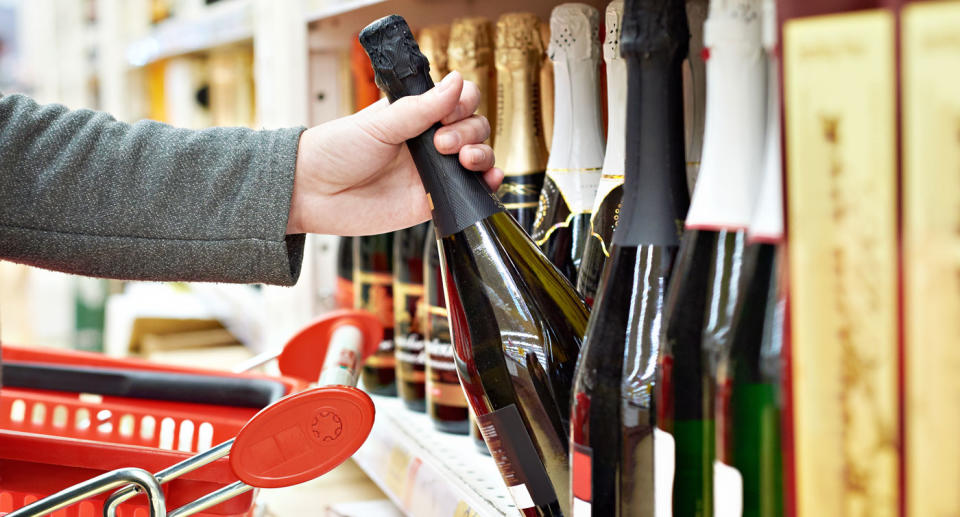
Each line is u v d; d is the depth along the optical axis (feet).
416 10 4.09
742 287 1.72
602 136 3.16
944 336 1.21
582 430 2.06
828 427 1.35
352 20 4.57
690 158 2.40
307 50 4.93
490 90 3.76
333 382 2.72
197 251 2.89
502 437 2.42
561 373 2.41
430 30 3.95
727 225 1.68
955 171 1.19
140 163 2.95
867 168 1.28
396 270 4.41
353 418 2.33
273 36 5.30
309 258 5.42
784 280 1.43
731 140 1.68
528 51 3.40
